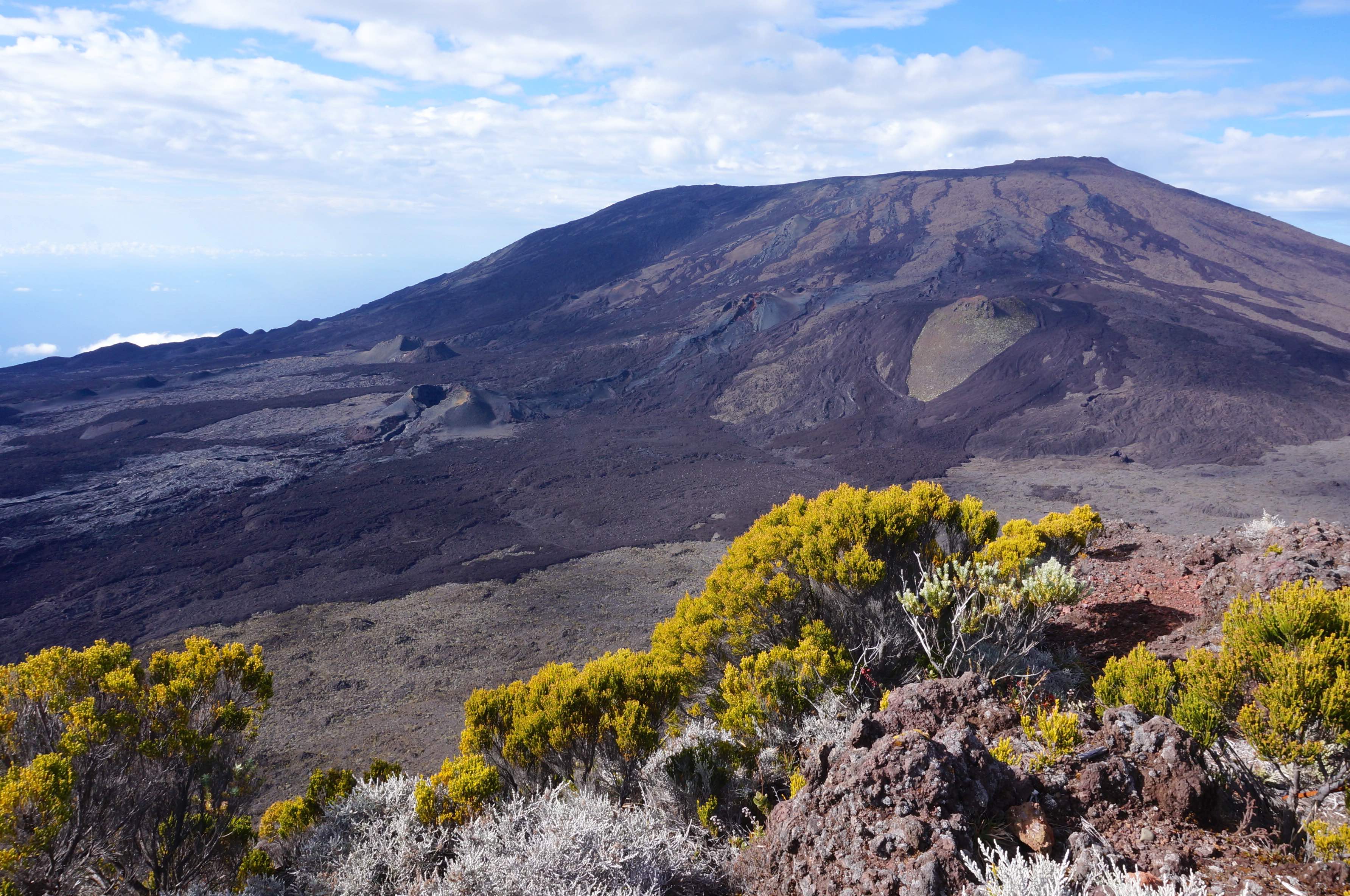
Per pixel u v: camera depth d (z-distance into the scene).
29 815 5.46
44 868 5.69
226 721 7.21
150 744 6.45
